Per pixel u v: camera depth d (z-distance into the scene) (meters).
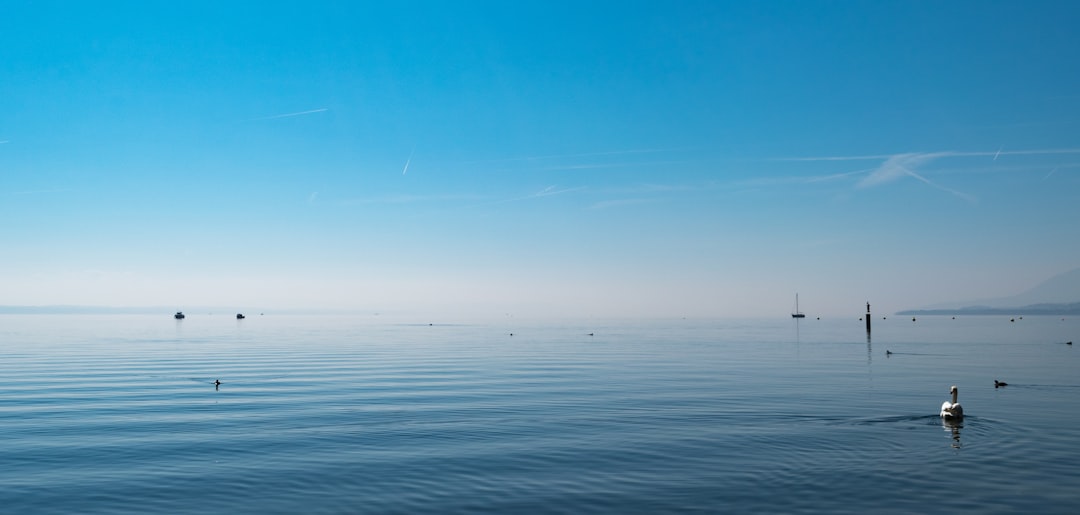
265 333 137.00
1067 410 30.73
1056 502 17.12
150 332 137.62
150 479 19.44
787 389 39.56
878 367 55.19
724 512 16.53
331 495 17.97
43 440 24.59
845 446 23.39
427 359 64.94
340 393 37.75
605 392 38.19
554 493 18.11
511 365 57.78
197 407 32.41
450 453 22.61
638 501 17.41
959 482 18.81
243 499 17.61
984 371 51.12
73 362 59.25
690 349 82.81
